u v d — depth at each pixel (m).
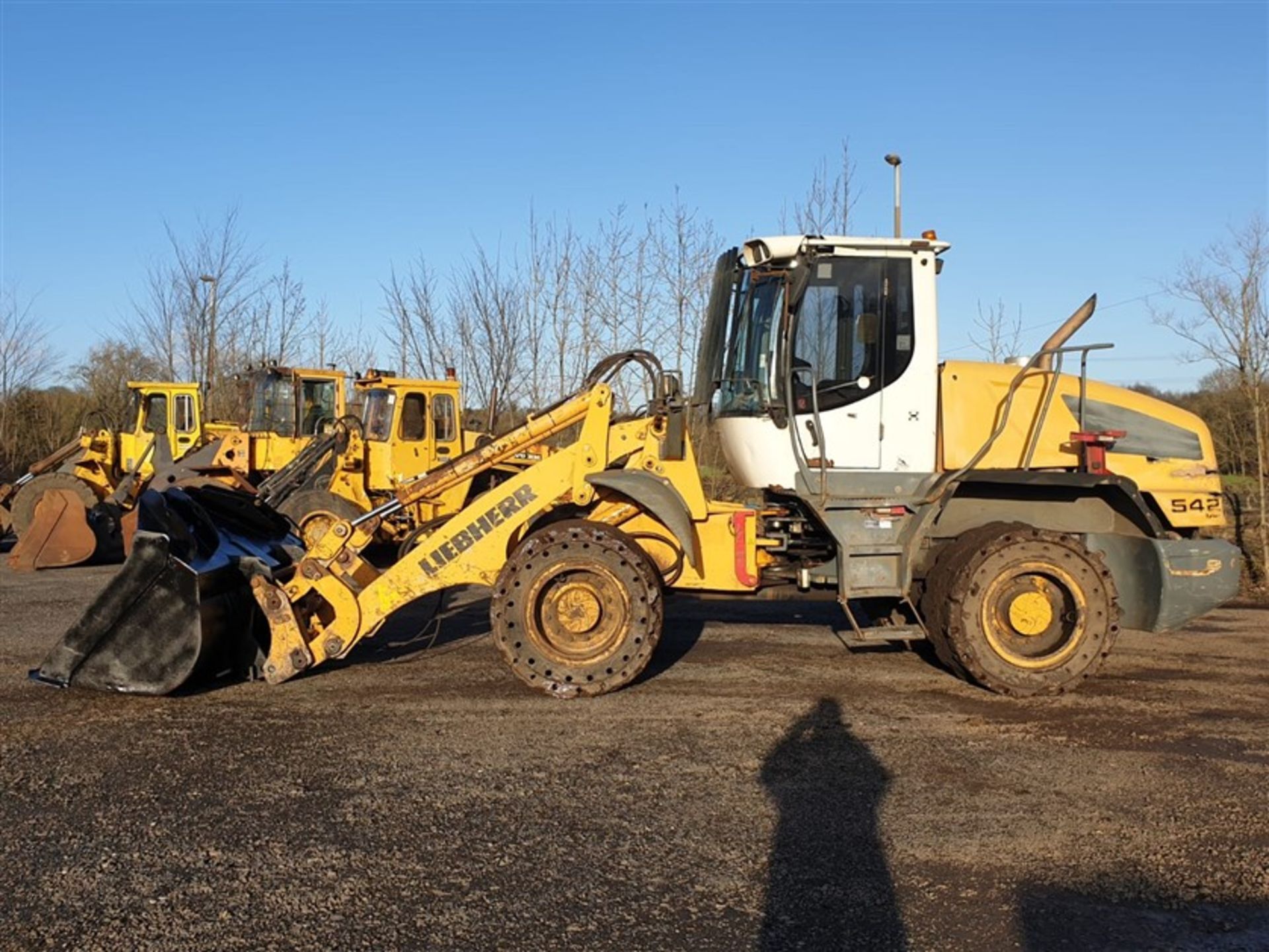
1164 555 6.21
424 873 3.61
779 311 6.32
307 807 4.21
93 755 4.84
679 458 6.34
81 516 12.09
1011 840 3.92
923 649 7.18
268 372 13.43
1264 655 7.16
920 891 3.50
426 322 18.75
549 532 5.88
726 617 8.52
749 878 3.58
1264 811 4.22
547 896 3.44
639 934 3.19
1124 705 5.81
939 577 6.10
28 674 6.31
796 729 5.32
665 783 4.52
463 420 13.90
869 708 5.71
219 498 6.61
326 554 6.14
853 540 6.23
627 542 5.91
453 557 6.10
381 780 4.52
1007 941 3.16
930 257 6.36
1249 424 12.41
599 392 6.25
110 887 3.48
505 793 4.38
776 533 6.50
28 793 4.34
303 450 12.27
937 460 6.38
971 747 5.04
